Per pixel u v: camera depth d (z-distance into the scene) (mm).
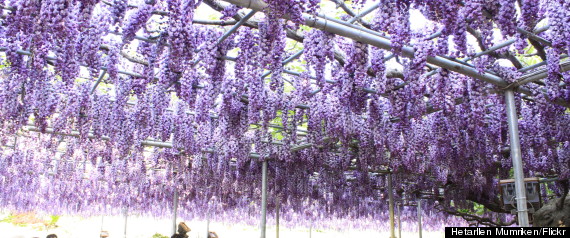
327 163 9711
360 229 22438
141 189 15781
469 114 5289
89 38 3629
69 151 8711
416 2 3262
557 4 3463
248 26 4000
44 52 3449
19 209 17969
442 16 3055
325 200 14273
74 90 6203
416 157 8953
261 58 3871
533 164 8547
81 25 2986
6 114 5477
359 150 8664
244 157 8688
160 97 5727
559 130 6082
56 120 6414
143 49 4410
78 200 17500
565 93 4938
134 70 5219
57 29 2699
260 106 5043
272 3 2879
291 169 10602
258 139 8523
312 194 13820
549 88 5020
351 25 3779
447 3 2994
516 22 3031
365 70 3936
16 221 20141
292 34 4180
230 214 21609
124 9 3408
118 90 6195
